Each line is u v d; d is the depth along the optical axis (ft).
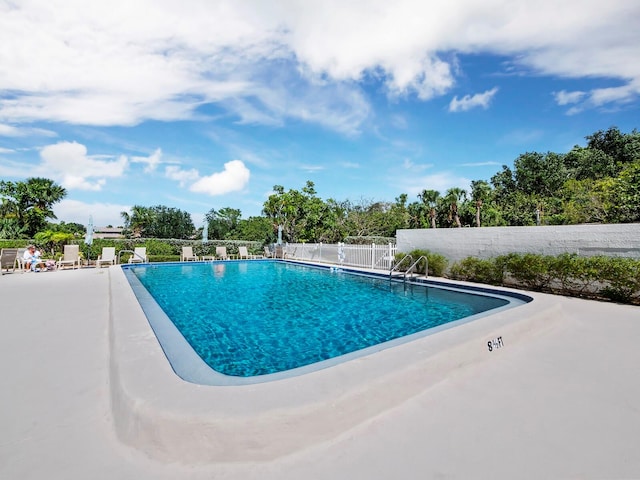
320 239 92.38
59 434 7.67
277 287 35.60
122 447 7.19
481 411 8.69
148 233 121.90
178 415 6.84
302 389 8.01
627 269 22.45
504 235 32.45
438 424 8.09
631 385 10.21
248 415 6.85
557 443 7.34
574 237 27.40
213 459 6.74
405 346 11.16
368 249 48.67
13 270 45.24
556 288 27.27
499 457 6.86
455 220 105.19
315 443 7.29
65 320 18.19
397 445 7.27
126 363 9.46
